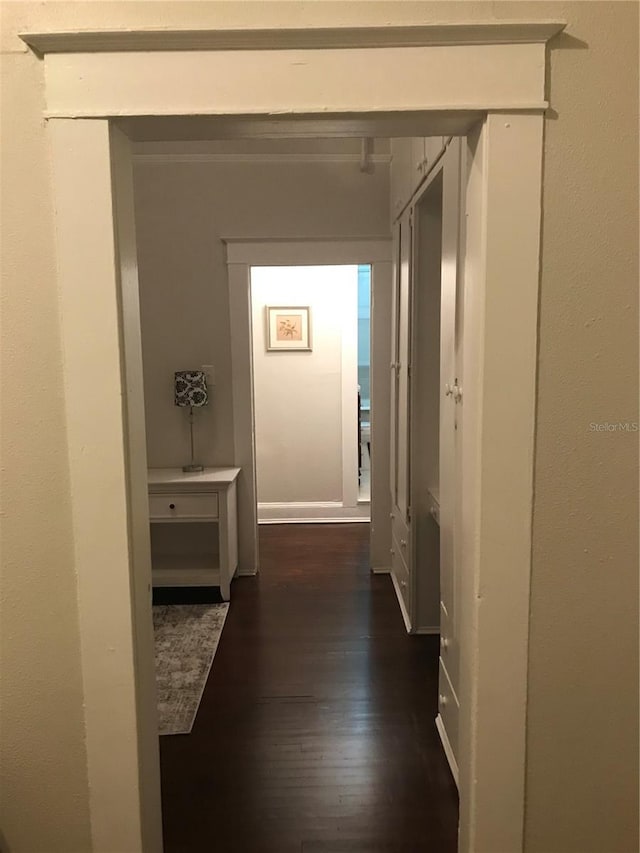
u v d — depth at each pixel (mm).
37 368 1293
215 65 1209
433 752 2148
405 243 3035
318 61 1208
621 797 1428
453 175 1883
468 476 1400
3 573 1344
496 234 1250
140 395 1404
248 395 3762
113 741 1385
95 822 1414
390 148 3541
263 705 2445
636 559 1359
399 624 3168
